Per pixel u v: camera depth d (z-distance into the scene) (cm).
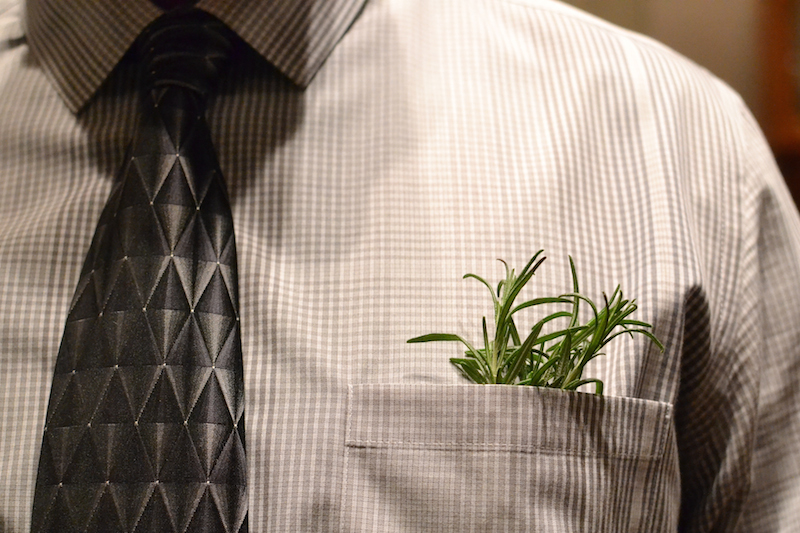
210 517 42
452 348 46
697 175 51
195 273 45
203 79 49
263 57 50
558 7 56
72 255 48
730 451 50
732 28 87
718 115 53
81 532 42
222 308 45
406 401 45
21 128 51
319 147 50
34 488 45
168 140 47
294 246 48
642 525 45
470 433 44
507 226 49
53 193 50
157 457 43
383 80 51
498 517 43
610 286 49
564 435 44
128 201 46
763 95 88
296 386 46
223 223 47
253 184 49
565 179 50
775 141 87
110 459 43
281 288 47
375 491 44
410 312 47
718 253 50
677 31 88
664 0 87
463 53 53
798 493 50
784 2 85
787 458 50
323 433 45
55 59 52
